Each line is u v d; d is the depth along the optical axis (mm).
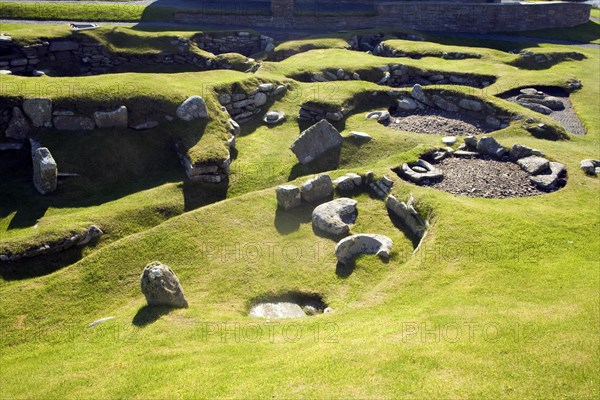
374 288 14398
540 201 18484
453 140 23281
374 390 9141
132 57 35719
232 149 23422
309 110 26109
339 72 32000
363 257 16078
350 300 14539
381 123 26406
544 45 43594
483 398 8836
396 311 12906
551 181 19781
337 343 11094
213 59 36188
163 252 16453
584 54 40469
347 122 25859
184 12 44375
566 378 9297
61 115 21609
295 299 15039
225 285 15219
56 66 34094
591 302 12086
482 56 37562
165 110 23016
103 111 22016
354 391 9148
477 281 13750
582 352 9984
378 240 16438
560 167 20781
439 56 37719
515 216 17000
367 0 51312
